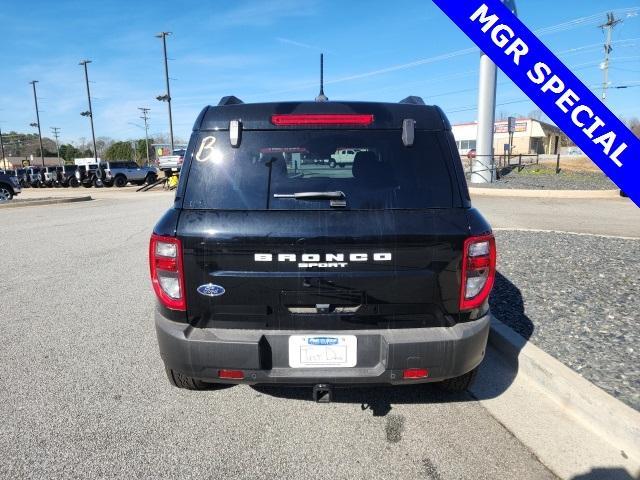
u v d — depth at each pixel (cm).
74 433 292
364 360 266
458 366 267
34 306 540
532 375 352
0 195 2036
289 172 270
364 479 250
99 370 377
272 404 326
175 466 261
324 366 265
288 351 264
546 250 711
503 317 444
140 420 306
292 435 290
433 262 259
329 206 262
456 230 260
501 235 849
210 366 264
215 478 251
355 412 315
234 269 259
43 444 280
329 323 263
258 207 262
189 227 260
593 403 293
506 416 308
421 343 260
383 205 263
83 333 456
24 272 699
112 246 908
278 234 254
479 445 278
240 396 337
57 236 1031
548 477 251
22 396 336
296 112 275
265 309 262
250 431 294
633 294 496
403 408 320
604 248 719
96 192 2925
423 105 288
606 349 368
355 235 254
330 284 257
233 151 272
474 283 266
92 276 673
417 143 276
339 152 271
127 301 558
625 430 271
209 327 270
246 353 260
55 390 345
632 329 405
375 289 259
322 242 254
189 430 295
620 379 320
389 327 266
